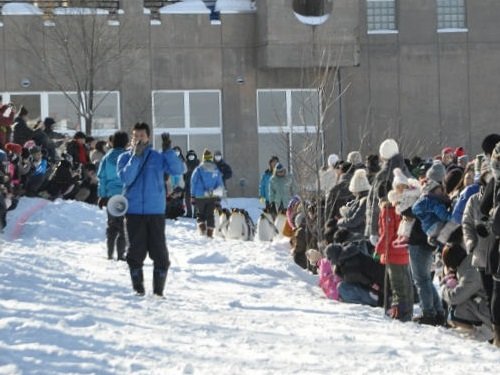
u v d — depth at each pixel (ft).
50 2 241.35
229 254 112.88
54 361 46.29
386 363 51.55
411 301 75.51
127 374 44.98
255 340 56.85
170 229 148.46
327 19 237.66
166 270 76.64
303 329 63.10
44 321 56.49
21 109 156.76
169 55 240.73
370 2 246.47
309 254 98.27
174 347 52.29
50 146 159.12
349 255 82.53
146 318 62.54
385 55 246.27
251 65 243.40
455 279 70.13
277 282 92.99
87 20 230.27
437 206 70.95
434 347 57.88
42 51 233.35
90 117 226.58
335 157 123.44
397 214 75.36
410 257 73.92
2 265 80.79
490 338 68.59
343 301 82.69
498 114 249.75
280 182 151.74
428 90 247.50
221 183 141.38
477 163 75.10
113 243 102.83
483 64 249.75
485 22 249.75
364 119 244.01
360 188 89.10
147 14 239.30
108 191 103.04
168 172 76.59
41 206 139.95
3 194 121.90
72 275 83.30
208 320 64.28
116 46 235.61
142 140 76.59
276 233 133.90
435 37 248.11
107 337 53.52
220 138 243.19
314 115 184.14
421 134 247.09
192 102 242.37
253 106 242.99
